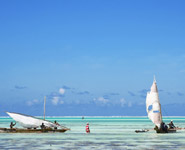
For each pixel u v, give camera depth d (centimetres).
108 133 6219
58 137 5178
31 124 6212
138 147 3688
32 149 3494
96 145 3919
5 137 5159
